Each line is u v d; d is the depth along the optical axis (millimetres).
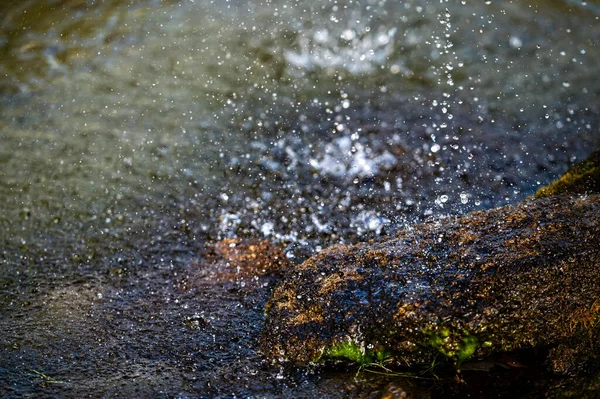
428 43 7309
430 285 3008
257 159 5289
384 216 4516
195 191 4867
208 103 6195
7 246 4258
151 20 7812
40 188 4934
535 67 6797
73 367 3152
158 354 3236
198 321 3480
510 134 5539
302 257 4098
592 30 7527
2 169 5172
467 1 8281
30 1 8031
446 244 3227
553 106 6020
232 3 8250
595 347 2891
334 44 7223
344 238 4301
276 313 3230
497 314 2895
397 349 2963
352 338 3004
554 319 2934
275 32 7535
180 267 4027
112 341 3342
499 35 7488
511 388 2830
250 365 3100
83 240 4324
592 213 3236
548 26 7648
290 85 6559
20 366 3154
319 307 3113
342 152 5344
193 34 7531
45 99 6277
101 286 3850
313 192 4820
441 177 4945
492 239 3178
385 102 6215
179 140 5570
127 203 4734
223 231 4406
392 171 5051
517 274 2949
